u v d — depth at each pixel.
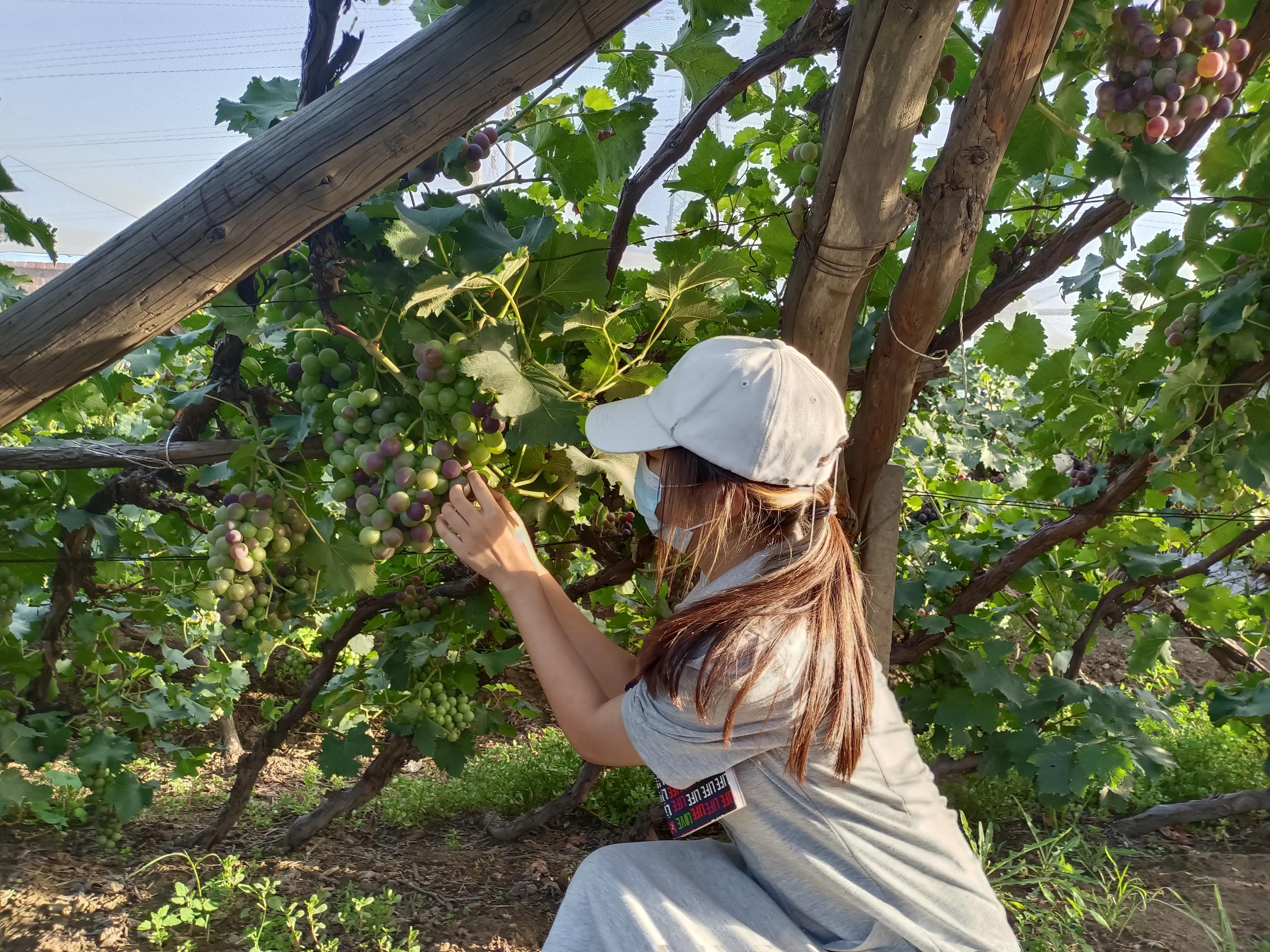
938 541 4.45
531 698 5.59
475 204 2.25
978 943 1.24
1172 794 4.54
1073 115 2.31
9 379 1.73
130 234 1.71
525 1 1.63
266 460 2.22
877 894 1.24
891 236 1.93
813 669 1.19
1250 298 2.67
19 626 3.21
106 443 2.42
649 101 2.48
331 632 3.94
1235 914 3.40
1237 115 2.58
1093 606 4.29
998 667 3.79
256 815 4.16
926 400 5.96
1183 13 1.95
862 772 1.24
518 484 2.16
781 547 1.31
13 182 1.95
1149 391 3.60
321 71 1.90
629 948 1.23
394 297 2.06
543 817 4.08
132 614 3.76
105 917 3.20
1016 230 3.03
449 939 3.19
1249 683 4.20
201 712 4.02
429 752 3.56
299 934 3.06
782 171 2.92
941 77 2.10
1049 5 1.69
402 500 1.83
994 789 4.38
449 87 1.66
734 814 1.27
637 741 1.26
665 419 1.33
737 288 3.14
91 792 3.92
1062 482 3.99
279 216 1.70
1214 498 3.10
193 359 4.57
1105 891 3.45
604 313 2.02
